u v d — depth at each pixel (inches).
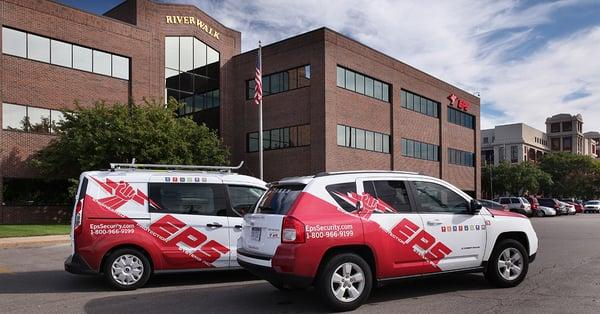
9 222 981.2
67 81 1087.6
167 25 1310.3
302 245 249.3
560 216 1690.5
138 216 331.0
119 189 332.8
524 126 4195.4
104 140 943.0
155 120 1014.4
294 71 1286.9
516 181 2829.7
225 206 352.5
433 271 287.3
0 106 977.5
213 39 1423.5
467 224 300.0
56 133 1037.8
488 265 311.6
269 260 258.1
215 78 1428.4
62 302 289.0
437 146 1760.6
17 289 329.4
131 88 1207.6
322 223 256.1
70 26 1093.8
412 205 287.0
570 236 722.8
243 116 1423.5
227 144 1418.6
